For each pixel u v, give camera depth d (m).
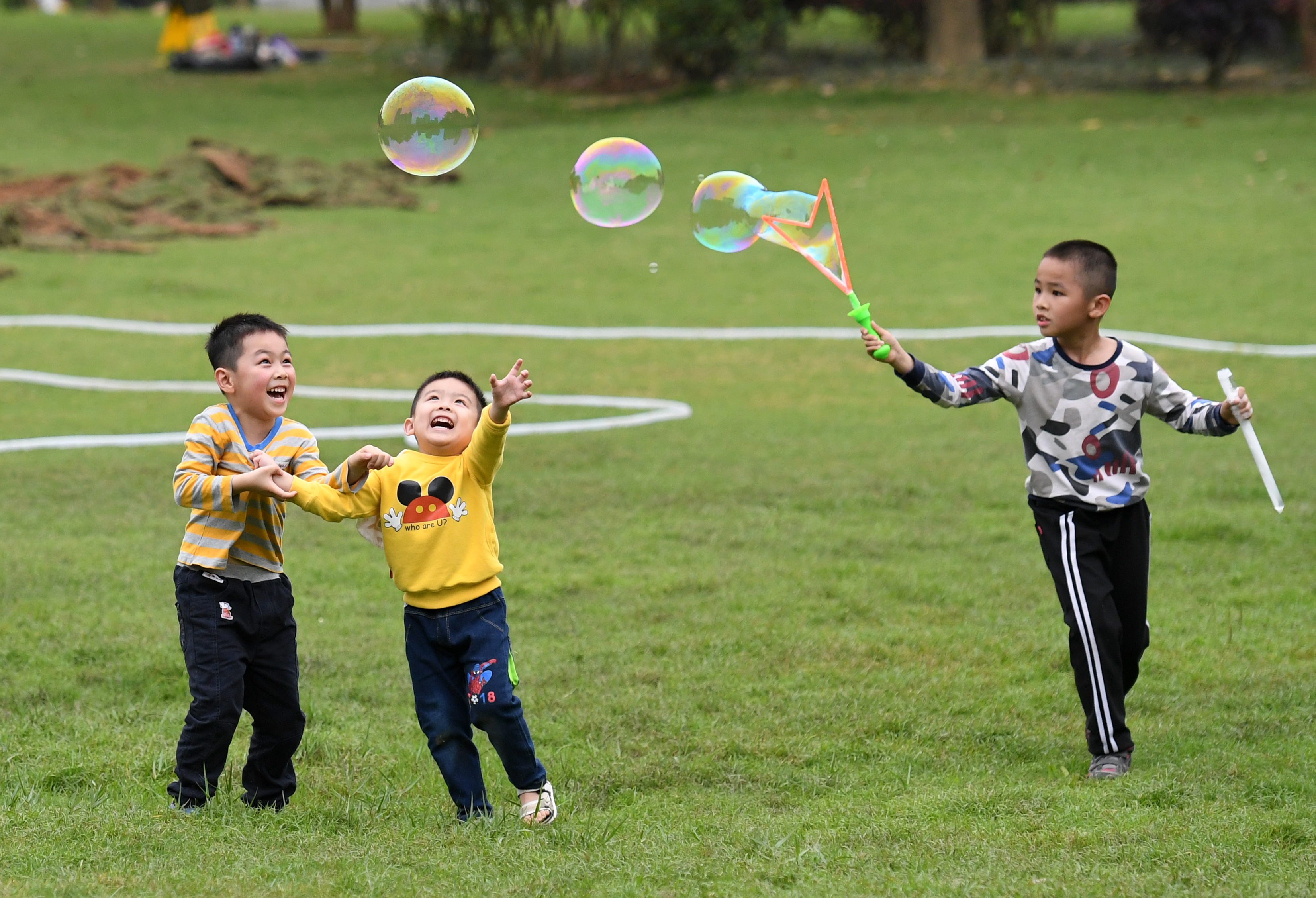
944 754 13.87
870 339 12.95
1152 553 21.09
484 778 13.11
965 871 9.79
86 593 18.72
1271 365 34.53
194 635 11.56
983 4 80.38
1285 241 47.69
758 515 23.42
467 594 11.56
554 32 79.25
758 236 14.20
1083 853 10.20
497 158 64.06
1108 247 47.72
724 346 37.75
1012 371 13.34
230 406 11.91
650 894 9.41
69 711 14.90
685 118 69.25
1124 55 79.25
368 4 134.50
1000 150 61.94
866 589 19.47
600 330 38.84
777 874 9.87
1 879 9.79
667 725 14.56
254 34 89.31
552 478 25.52
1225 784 12.40
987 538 22.12
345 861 10.20
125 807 11.88
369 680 15.94
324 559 20.89
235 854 10.37
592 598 19.09
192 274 43.97
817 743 14.04
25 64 89.88
